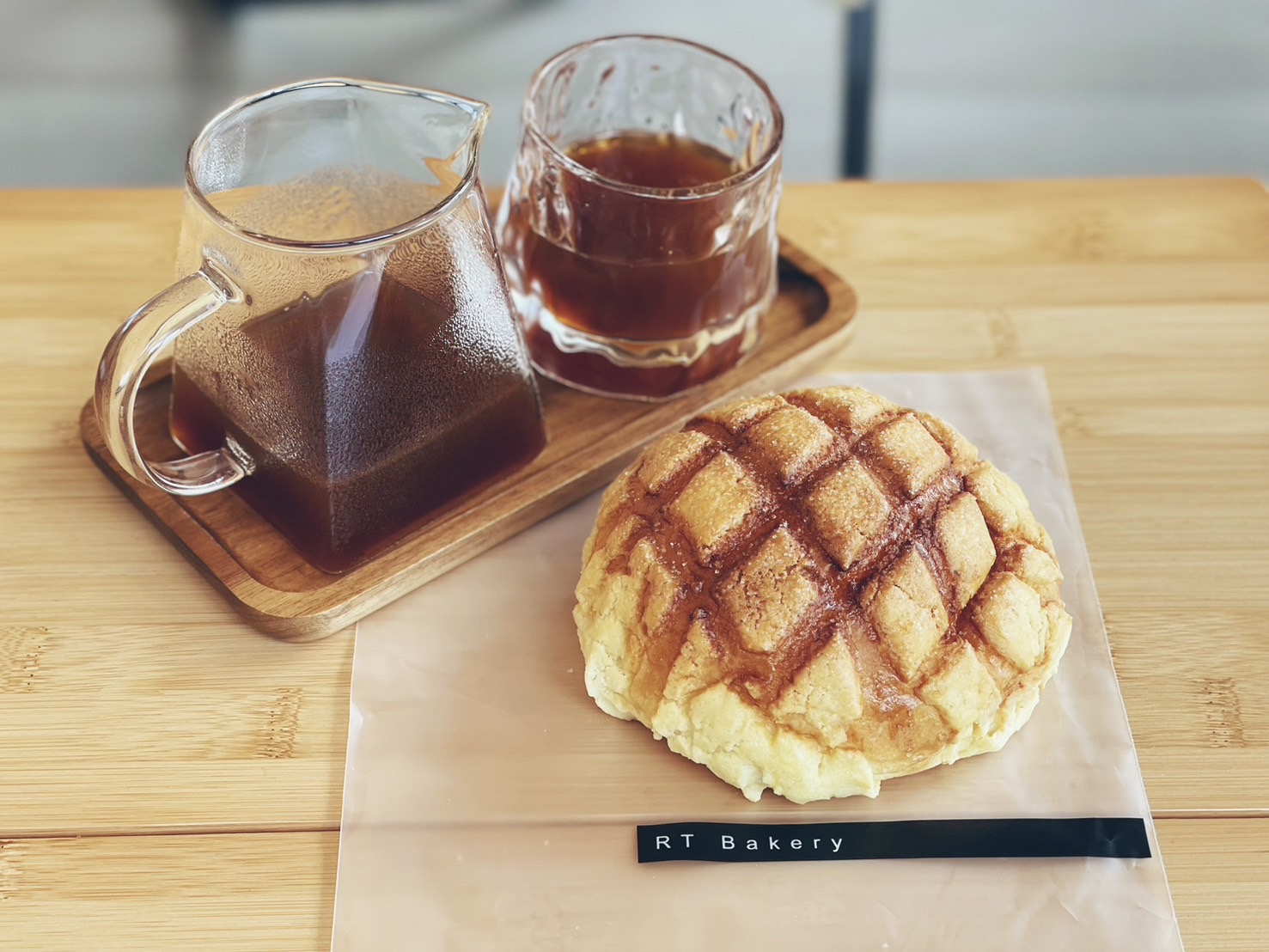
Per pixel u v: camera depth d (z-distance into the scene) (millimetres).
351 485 335
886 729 312
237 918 301
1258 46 936
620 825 318
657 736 326
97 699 336
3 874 305
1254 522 382
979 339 433
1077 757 329
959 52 930
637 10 929
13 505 375
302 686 342
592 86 423
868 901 305
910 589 314
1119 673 348
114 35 902
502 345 355
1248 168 851
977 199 486
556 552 372
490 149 816
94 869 307
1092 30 946
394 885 305
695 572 323
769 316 434
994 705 319
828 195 487
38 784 320
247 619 345
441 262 333
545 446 389
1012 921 302
